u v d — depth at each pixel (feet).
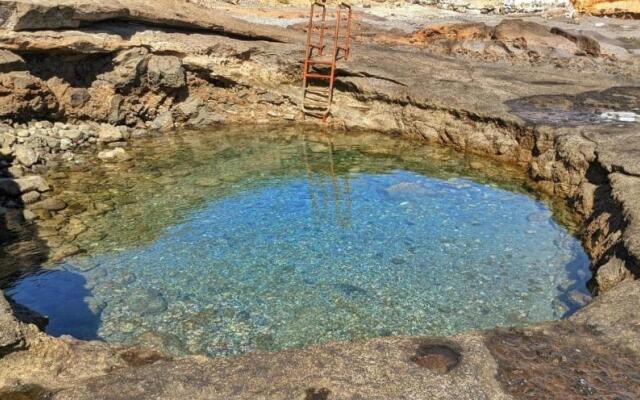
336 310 26.27
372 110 54.39
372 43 72.64
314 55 58.08
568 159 38.55
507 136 45.16
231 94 57.52
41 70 48.60
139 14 52.21
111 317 25.45
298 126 56.24
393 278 29.09
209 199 38.88
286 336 24.34
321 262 30.60
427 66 58.95
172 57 54.03
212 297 27.17
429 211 37.37
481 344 18.47
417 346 18.19
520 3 102.58
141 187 40.52
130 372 17.02
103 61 51.24
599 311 20.95
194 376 16.78
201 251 31.60
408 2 108.58
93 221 34.96
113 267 29.78
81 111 50.21
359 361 17.34
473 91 51.52
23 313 24.76
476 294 27.71
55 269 29.48
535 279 29.09
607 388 16.65
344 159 47.47
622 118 44.14
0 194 37.01
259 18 83.71
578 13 104.32
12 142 43.70
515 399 16.12
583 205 35.55
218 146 50.34
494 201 38.91
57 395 16.20
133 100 53.11
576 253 31.68
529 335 19.31
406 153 48.57
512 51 69.62
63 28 48.37
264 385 16.37
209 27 56.95
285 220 35.86
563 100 49.65
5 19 44.62
